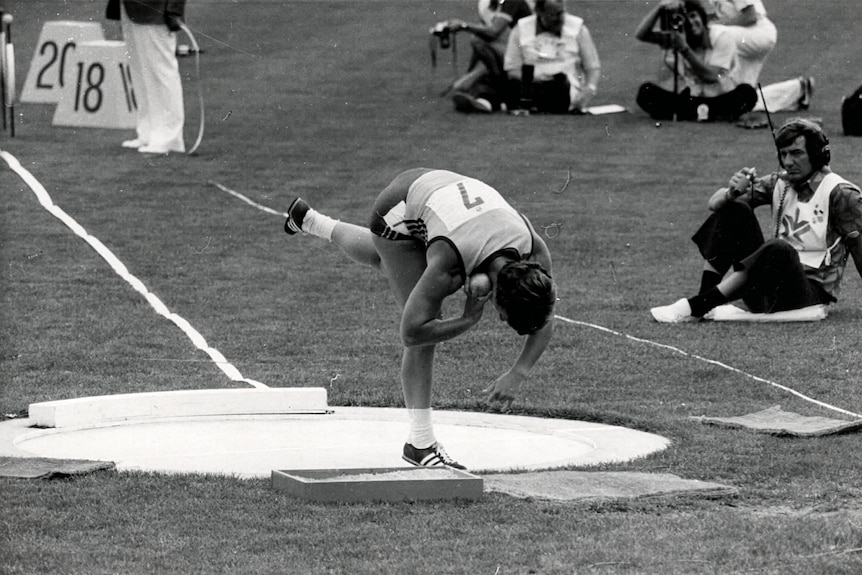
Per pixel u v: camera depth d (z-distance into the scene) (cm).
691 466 1752
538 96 5794
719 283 2983
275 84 6359
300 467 1762
